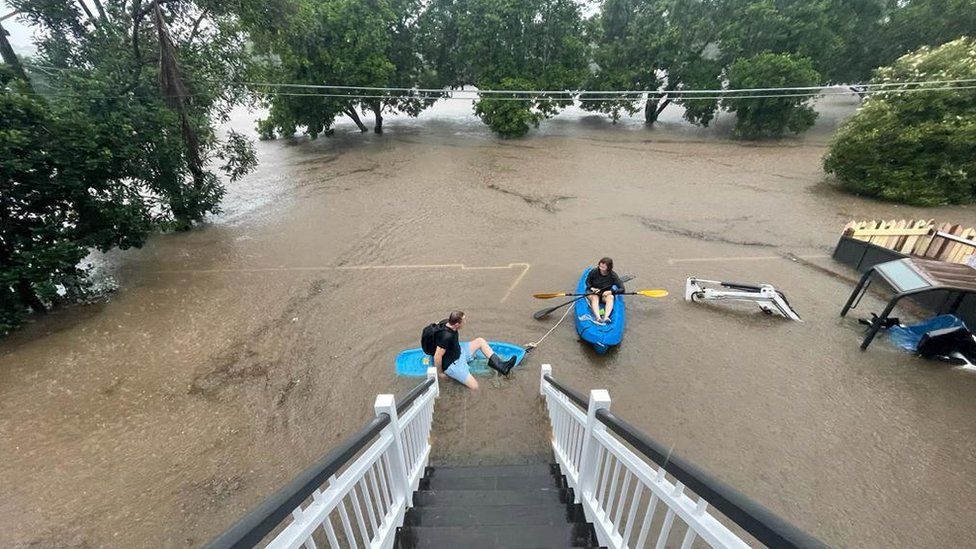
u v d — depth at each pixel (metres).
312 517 1.63
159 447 4.95
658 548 1.81
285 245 10.40
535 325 7.27
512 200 13.13
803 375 5.91
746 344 6.60
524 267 9.20
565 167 16.50
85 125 7.30
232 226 11.54
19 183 6.79
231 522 4.11
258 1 10.68
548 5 19.44
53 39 9.83
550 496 3.38
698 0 21.30
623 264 9.24
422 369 6.21
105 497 4.33
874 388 5.61
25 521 4.09
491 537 2.68
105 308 7.77
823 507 4.11
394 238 10.69
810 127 21.06
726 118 24.62
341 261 9.58
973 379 5.67
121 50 9.54
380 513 2.51
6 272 6.63
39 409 5.49
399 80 21.91
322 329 7.23
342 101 20.11
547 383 4.79
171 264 9.47
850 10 20.20
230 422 5.34
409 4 20.73
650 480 1.86
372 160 17.92
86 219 8.09
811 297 7.80
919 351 6.11
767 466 4.59
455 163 17.25
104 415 5.41
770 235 10.38
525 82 20.05
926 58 11.59
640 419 5.28
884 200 12.21
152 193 10.67
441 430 5.18
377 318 7.52
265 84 12.05
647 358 6.38
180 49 10.24
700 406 5.45
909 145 11.40
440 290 8.36
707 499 1.33
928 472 4.44
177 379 6.06
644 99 21.73
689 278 7.96
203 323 7.36
